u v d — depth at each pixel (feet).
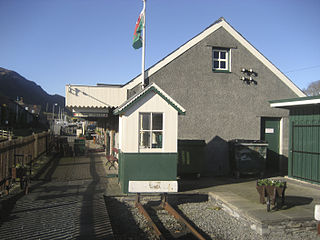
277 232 19.79
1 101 166.61
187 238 18.69
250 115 40.55
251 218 20.66
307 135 32.24
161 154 26.58
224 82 39.58
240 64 40.40
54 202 22.88
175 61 37.65
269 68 41.57
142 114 26.96
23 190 26.63
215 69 39.55
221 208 25.63
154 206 25.52
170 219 22.61
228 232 20.21
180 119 37.73
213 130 38.86
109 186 29.22
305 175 32.37
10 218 19.03
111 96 34.88
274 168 42.24
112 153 46.65
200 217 23.39
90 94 34.35
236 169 36.68
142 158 26.35
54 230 17.16
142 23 36.19
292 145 34.47
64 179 32.71
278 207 22.94
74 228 17.57
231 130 39.55
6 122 163.43
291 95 42.47
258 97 41.04
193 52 38.40
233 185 32.19
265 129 42.06
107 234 16.74
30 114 239.91
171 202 27.48
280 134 42.57
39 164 44.91
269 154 42.09
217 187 30.99
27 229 17.21
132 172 26.25
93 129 175.22
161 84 37.04
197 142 35.50
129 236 18.92
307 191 29.04
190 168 35.37
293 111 34.42
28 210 20.74
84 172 38.04
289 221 20.02
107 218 19.47
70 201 23.29
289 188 30.42
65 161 49.90
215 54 40.45
